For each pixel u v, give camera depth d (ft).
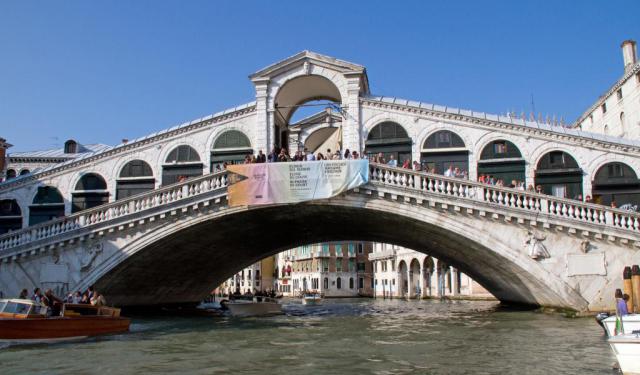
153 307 100.83
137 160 85.46
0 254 72.95
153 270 83.66
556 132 76.54
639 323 43.60
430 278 188.14
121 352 45.47
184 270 93.30
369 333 59.88
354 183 67.05
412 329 64.23
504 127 77.71
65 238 71.87
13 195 87.51
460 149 77.71
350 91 80.02
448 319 79.46
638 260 63.93
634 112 110.32
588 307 64.28
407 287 205.16
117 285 79.20
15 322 48.47
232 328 65.98
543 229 65.10
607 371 36.24
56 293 71.61
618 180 74.59
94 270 71.72
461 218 65.87
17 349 47.03
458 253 81.51
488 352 44.60
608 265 64.18
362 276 249.75
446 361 40.60
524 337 53.26
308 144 125.39
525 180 76.38
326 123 117.80
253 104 82.64
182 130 84.38
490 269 80.28
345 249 250.16
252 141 82.07
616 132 119.03
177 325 69.87
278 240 99.30
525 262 64.75
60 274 72.18
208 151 83.25
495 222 65.57
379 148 79.30
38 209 86.63
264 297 96.58
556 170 75.97
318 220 80.59
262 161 71.77
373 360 41.24
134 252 71.20
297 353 44.80
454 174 71.82
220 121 83.61
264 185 68.64
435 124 78.95
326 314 97.30
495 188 65.36
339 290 245.86
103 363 40.27
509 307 105.29
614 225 63.93
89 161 86.58
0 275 73.41
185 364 39.78
